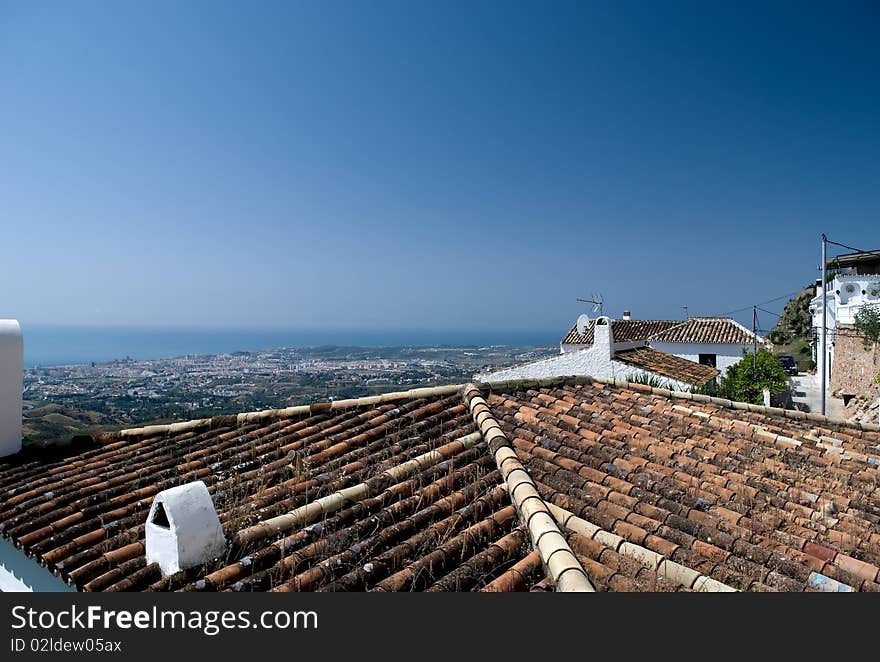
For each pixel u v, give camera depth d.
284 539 4.42
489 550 4.25
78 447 7.34
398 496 5.09
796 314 49.91
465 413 7.14
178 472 6.22
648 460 6.07
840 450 6.79
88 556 4.62
